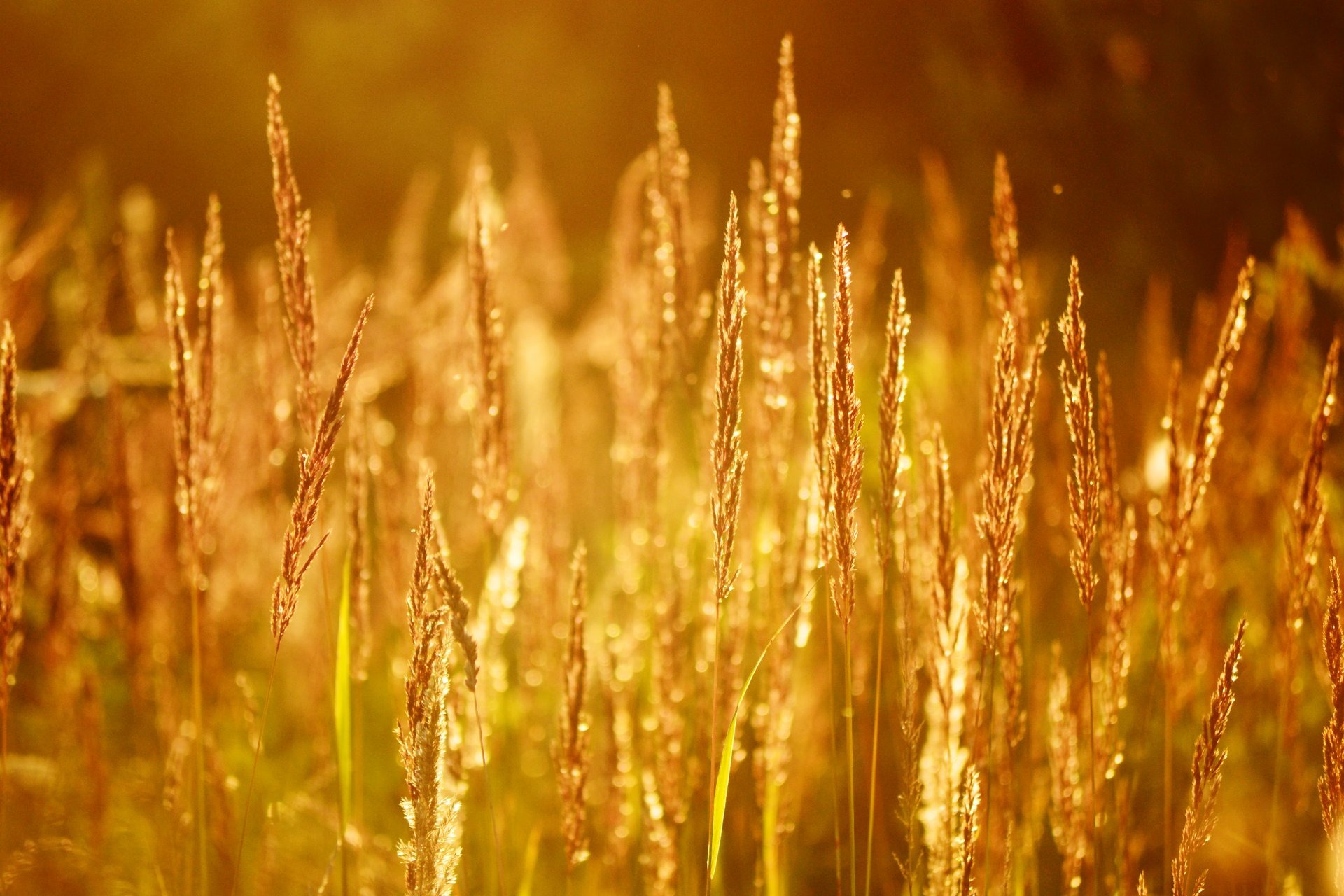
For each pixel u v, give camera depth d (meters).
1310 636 2.92
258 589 3.28
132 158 10.66
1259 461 2.98
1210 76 6.62
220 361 2.76
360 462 2.76
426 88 13.45
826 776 2.97
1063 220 7.21
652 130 14.73
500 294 2.79
